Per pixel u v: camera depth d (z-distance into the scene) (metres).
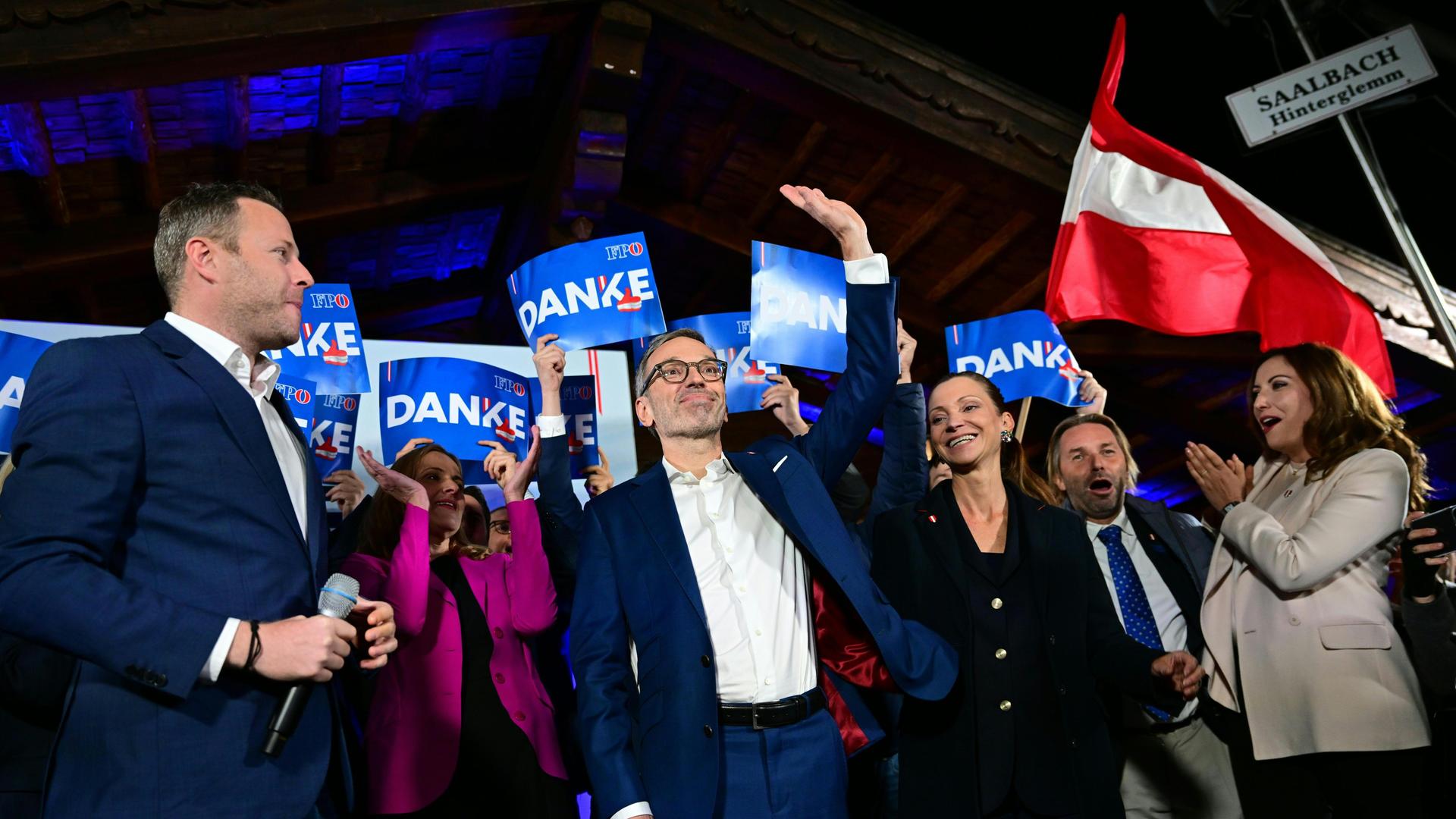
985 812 2.39
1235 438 8.71
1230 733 2.92
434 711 2.85
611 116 6.12
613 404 4.48
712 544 2.39
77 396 1.67
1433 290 4.36
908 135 6.21
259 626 1.64
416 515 2.94
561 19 5.91
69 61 4.76
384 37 5.46
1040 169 6.19
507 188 7.60
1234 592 2.83
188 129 6.18
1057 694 2.49
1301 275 4.52
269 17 5.11
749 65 6.03
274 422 1.96
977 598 2.60
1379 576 2.68
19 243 6.42
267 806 1.66
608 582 2.36
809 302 4.04
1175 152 4.71
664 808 2.11
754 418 8.22
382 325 8.98
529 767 2.87
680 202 7.94
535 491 4.11
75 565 1.56
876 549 2.79
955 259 7.66
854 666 2.33
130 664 1.56
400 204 7.24
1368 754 2.50
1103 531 3.35
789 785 2.18
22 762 2.20
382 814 2.74
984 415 2.86
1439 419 7.88
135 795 1.59
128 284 7.36
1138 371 8.44
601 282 3.94
